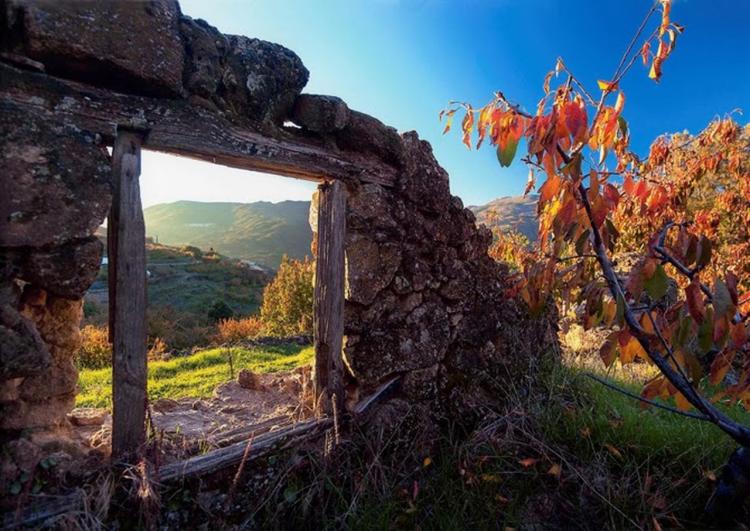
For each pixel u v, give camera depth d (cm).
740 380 215
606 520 259
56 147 178
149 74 197
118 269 197
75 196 180
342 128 273
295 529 245
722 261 559
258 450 243
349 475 268
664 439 312
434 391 331
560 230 193
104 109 192
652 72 189
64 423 214
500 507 265
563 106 186
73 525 179
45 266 176
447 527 247
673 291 493
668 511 257
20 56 175
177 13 209
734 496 229
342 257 282
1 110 167
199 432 276
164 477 208
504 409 348
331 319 278
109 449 213
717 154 463
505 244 552
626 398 385
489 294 396
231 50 237
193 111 218
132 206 201
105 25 187
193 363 612
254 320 1241
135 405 203
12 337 167
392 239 310
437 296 347
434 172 341
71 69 186
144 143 207
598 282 216
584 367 460
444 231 349
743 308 260
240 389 386
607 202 191
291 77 258
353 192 292
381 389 301
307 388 315
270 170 259
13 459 180
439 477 285
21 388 186
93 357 673
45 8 174
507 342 402
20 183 169
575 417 337
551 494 278
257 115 245
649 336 209
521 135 203
